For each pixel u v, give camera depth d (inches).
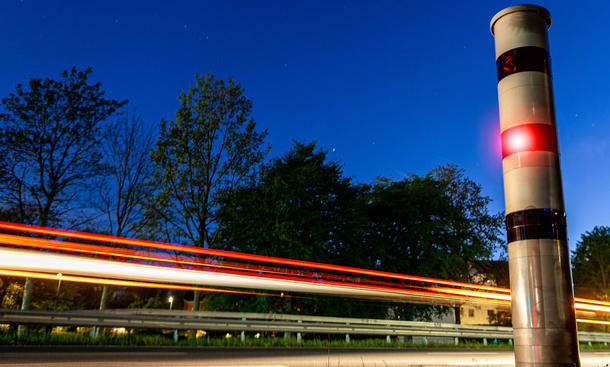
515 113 318.7
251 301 1083.3
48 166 824.3
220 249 974.4
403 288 1278.3
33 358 380.8
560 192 307.0
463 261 1401.3
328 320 768.3
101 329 605.6
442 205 1507.1
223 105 925.8
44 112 816.9
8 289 1085.8
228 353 508.1
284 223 942.4
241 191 946.1
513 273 305.9
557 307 287.6
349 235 1229.1
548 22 343.0
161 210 888.9
